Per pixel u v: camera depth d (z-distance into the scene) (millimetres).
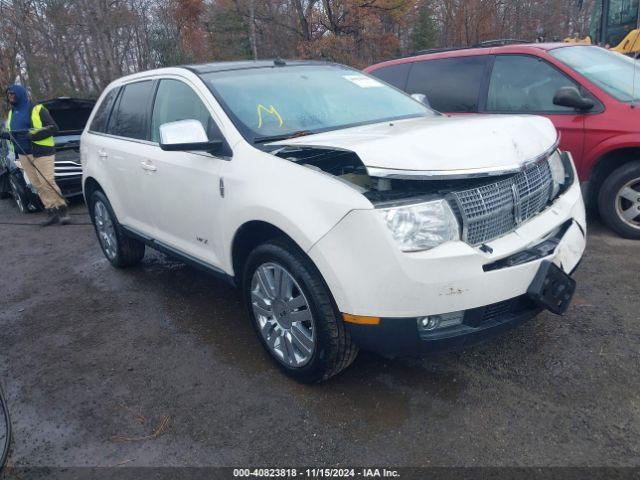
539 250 2857
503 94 5535
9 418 3195
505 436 2662
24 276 5707
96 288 5105
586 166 4988
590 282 4191
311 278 2863
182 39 32562
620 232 5020
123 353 3809
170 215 4059
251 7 29312
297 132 3508
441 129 2920
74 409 3221
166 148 3238
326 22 31875
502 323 2742
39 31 22594
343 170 3076
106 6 21406
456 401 2941
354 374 3256
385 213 2545
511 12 37031
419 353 2705
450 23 39125
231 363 3537
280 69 4195
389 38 32219
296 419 2922
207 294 4707
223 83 3793
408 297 2551
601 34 11453
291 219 2818
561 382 3027
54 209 7816
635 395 2873
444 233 2584
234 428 2906
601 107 4879
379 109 4062
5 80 21000
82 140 5512
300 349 3107
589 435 2625
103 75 23609
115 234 5242
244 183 3180
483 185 2760
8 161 8953
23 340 4188
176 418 3035
